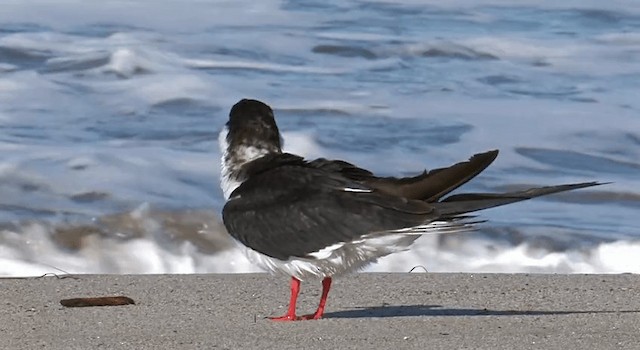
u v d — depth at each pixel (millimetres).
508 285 11633
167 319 9922
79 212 15023
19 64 22281
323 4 27359
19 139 18125
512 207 15742
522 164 17906
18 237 14281
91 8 26016
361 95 21344
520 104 21172
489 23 26453
